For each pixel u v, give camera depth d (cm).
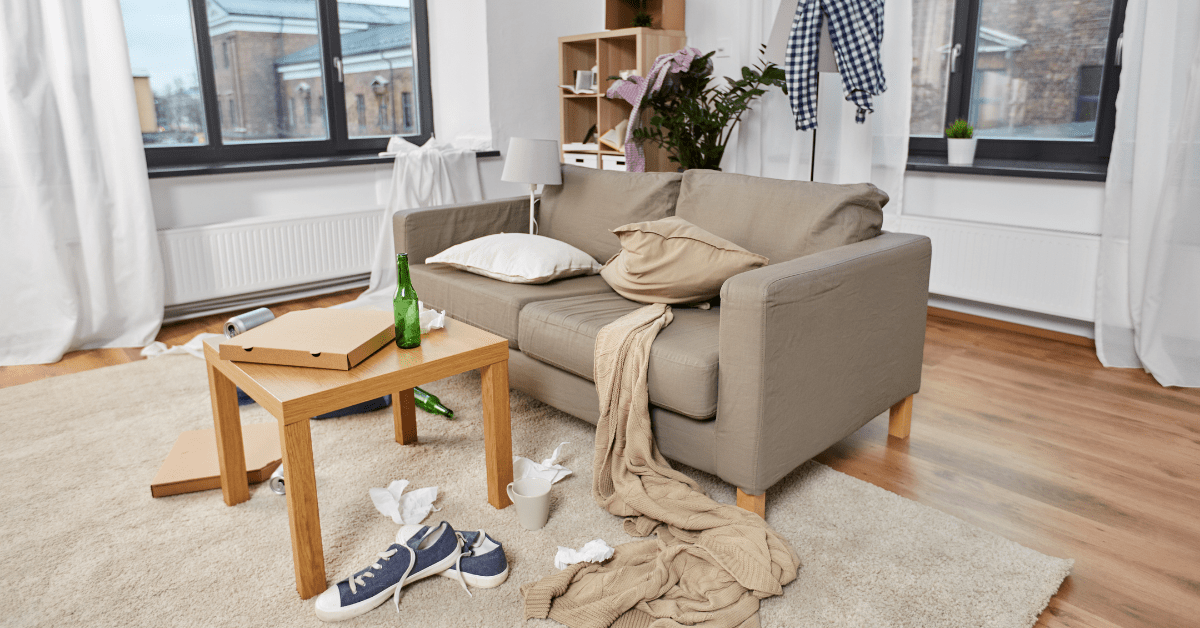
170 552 169
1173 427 234
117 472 207
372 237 401
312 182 382
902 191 342
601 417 186
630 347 186
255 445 210
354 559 166
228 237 350
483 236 298
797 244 218
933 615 146
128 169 308
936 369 286
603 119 423
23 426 236
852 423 197
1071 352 304
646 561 162
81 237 305
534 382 226
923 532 175
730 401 168
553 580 152
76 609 150
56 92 291
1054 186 310
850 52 285
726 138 385
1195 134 252
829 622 145
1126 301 284
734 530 163
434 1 438
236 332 174
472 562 157
